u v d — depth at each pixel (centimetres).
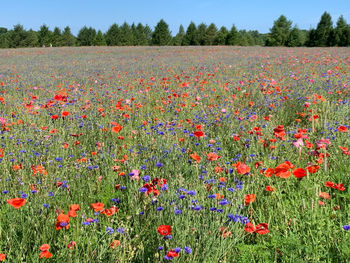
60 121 548
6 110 661
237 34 6994
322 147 348
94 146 460
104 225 270
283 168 247
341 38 5666
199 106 680
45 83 1069
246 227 239
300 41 6419
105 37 6756
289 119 591
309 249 223
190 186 312
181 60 2011
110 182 348
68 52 3447
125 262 227
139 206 285
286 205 292
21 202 219
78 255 228
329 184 288
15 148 437
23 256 226
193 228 234
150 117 610
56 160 389
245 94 742
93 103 703
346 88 744
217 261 222
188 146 446
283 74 1062
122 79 1128
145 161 386
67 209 293
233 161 396
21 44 6662
